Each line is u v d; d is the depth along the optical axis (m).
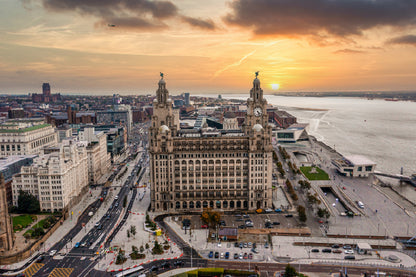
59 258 196.50
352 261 190.75
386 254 198.75
